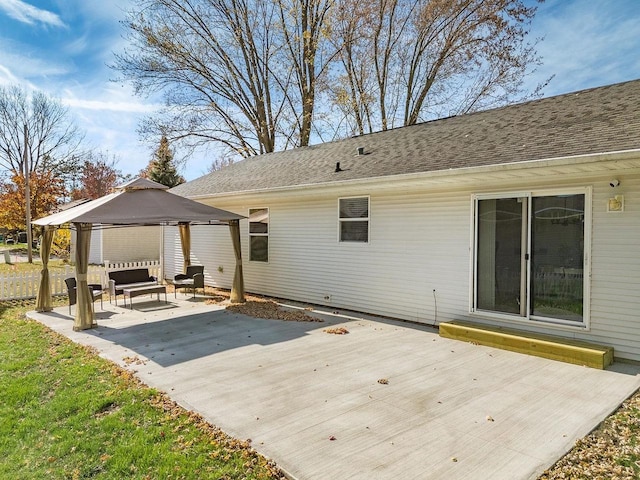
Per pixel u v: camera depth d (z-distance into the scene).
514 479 3.00
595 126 6.43
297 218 10.85
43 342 6.97
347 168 9.68
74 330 7.81
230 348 6.56
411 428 3.80
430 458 3.28
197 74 21.28
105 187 37.75
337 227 9.83
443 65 20.23
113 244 19.92
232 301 10.84
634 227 5.65
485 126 8.95
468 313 7.48
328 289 10.12
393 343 6.83
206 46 20.89
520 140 7.09
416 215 8.26
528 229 6.68
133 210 8.95
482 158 6.79
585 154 5.27
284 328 7.93
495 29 18.59
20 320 8.79
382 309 8.95
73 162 34.31
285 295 11.28
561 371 5.38
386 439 3.60
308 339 7.10
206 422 3.95
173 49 20.17
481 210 7.29
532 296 6.66
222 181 13.99
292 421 3.96
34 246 29.28
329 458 3.29
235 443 3.53
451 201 7.68
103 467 3.27
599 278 5.95
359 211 9.38
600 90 8.30
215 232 13.59
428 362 5.80
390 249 8.75
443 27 19.62
